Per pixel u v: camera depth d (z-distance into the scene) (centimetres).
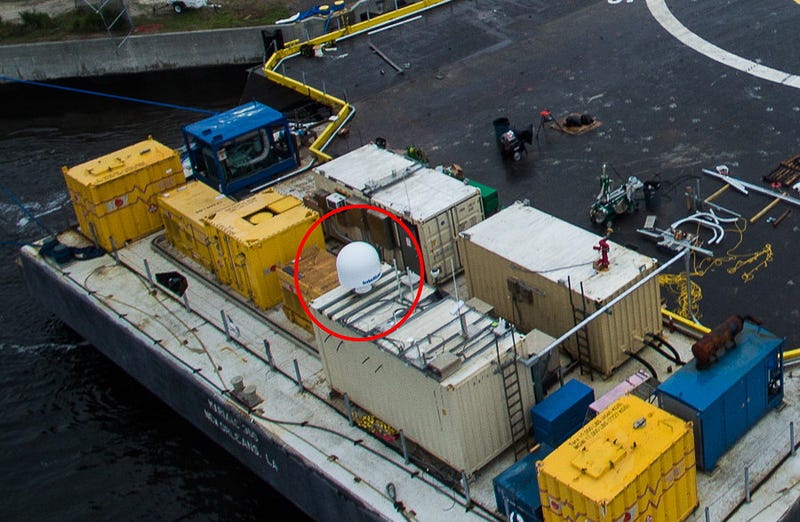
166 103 6731
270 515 3484
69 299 4181
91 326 4119
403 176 3922
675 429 2584
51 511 3628
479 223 3562
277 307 3819
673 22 5553
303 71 5694
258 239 3650
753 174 4166
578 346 3173
